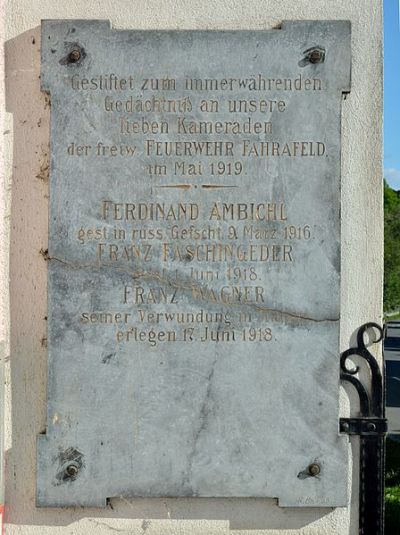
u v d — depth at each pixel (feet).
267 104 11.00
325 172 10.98
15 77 11.22
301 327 10.94
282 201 10.98
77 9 11.23
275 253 10.96
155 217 10.99
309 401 10.91
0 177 11.13
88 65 11.02
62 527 11.08
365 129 11.18
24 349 11.17
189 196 11.00
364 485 11.02
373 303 11.14
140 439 10.90
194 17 11.20
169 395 10.92
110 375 10.93
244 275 10.96
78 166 11.01
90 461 10.89
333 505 10.89
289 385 10.91
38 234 11.19
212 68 11.01
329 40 11.02
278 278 10.95
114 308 10.96
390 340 91.40
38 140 11.21
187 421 10.91
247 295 10.95
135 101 11.02
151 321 10.95
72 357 10.93
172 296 10.96
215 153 11.00
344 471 10.89
